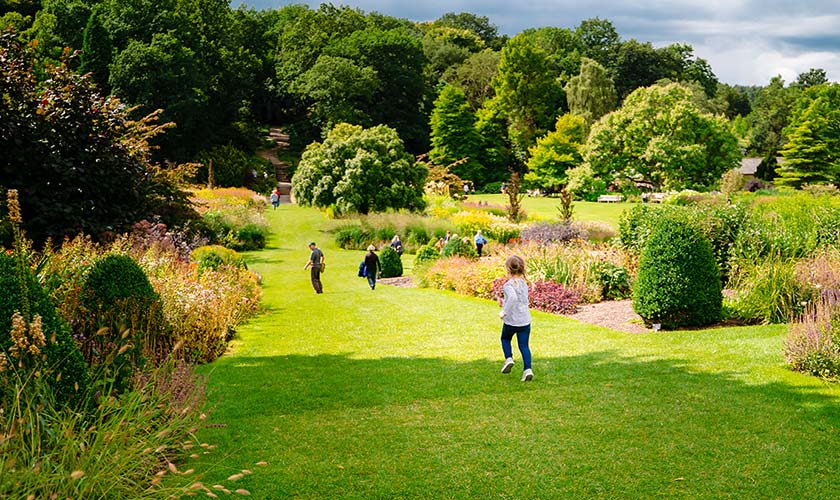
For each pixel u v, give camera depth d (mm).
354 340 10172
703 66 98812
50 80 12852
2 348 4117
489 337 10062
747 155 93625
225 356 9234
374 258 18203
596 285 13688
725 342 8680
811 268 10578
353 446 5477
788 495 4457
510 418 6113
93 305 7293
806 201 18875
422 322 11602
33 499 3240
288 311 13656
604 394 6762
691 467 4918
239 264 17828
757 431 5582
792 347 7426
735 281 12742
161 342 8031
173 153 53750
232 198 39094
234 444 5547
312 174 36125
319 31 78500
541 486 4672
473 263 16906
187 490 4023
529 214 39500
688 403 6367
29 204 11727
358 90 67562
